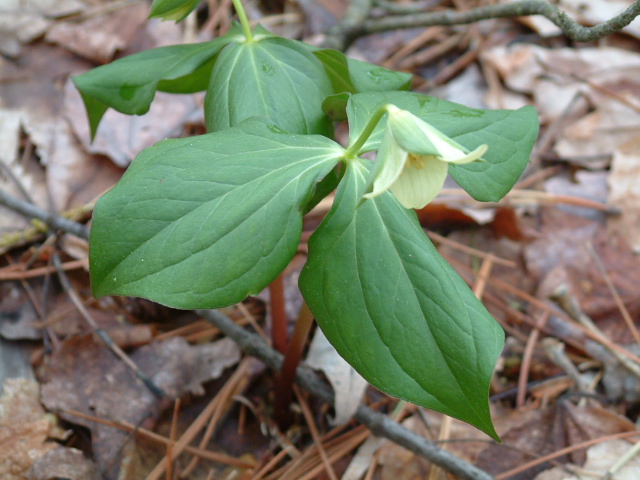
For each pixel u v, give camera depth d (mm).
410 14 611
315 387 383
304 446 390
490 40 637
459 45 635
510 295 467
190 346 415
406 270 256
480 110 299
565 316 449
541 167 549
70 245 450
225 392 401
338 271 256
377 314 252
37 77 543
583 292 463
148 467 366
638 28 636
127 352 411
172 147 262
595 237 493
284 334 400
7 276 430
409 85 342
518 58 610
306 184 258
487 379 243
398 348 249
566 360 420
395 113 234
